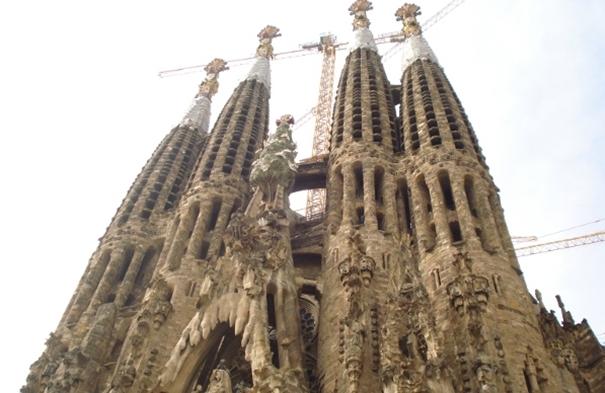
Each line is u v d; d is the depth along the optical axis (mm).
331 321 42344
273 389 33750
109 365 45250
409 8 88938
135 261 56031
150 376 40875
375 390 35375
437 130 57000
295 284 45875
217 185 60938
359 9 93625
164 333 44406
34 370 44844
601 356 45031
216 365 40625
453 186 49625
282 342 38938
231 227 46469
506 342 35969
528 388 34125
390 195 52594
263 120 77062
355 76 72875
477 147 56500
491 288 39844
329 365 39250
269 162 56219
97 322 46938
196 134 76312
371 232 48344
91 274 54531
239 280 41750
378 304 41125
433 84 64688
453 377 32219
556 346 37969
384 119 63344
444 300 40156
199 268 50969
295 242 57062
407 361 32531
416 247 46875
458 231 47312
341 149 59531
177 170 68312
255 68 88625
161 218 61344
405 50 77438
